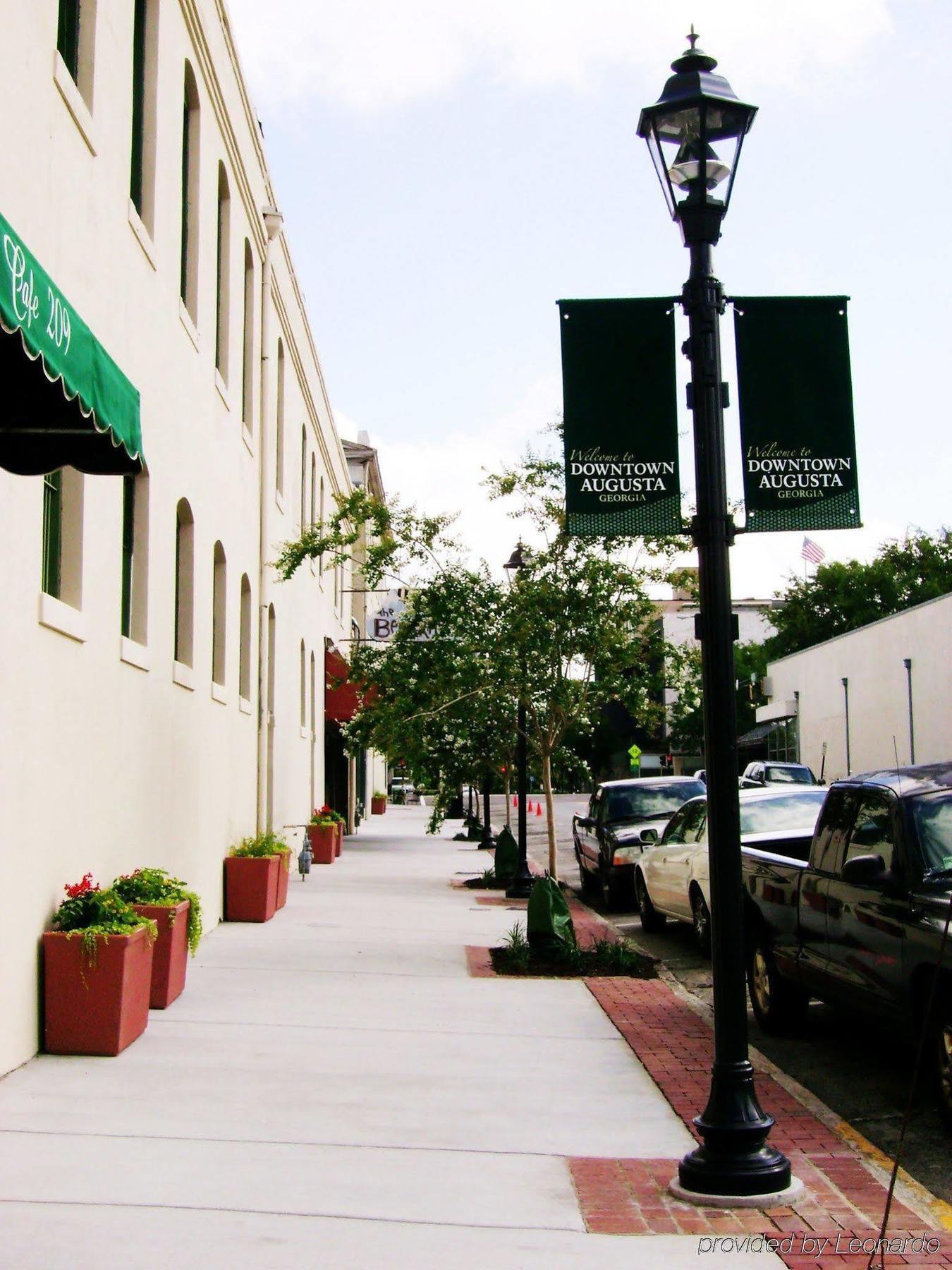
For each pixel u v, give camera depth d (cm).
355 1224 521
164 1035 865
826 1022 988
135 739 1031
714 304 623
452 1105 713
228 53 1479
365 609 4125
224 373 1516
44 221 793
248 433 1652
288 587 2089
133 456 704
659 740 6506
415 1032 902
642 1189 572
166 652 1145
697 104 610
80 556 873
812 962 845
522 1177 588
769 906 930
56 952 796
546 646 1823
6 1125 648
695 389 621
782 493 634
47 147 798
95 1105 689
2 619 718
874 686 4053
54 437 716
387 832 3953
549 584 1811
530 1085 761
